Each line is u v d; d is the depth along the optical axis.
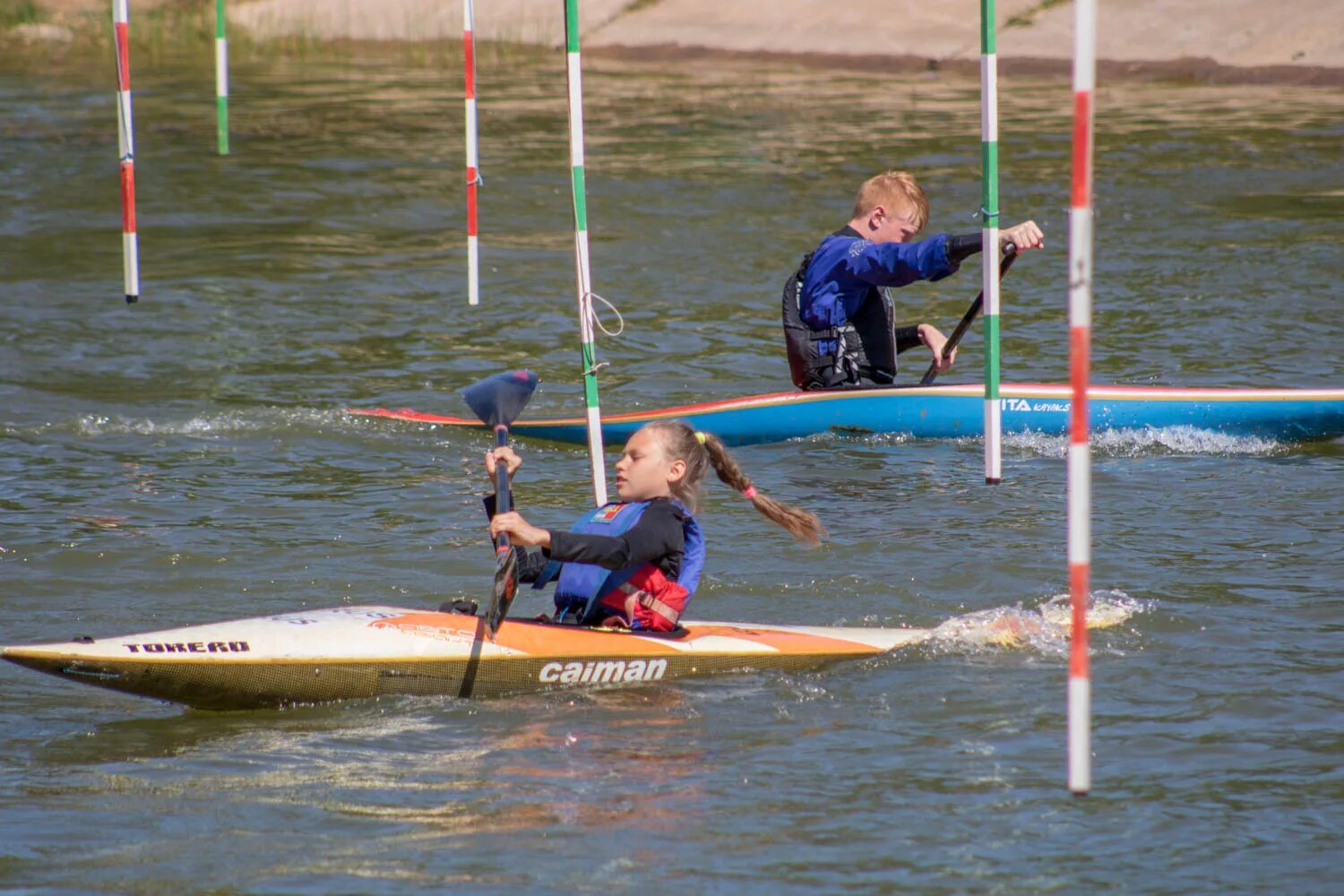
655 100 82.50
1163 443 30.55
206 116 77.88
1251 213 54.16
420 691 17.92
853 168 63.66
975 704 17.88
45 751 16.66
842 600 21.88
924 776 15.93
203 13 111.00
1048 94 82.25
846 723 17.34
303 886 13.67
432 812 15.11
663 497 18.84
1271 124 71.38
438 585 22.59
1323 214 53.59
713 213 56.41
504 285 46.53
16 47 102.50
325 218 56.12
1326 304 42.12
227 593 22.08
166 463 29.09
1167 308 42.25
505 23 106.12
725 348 39.34
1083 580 12.71
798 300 31.59
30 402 33.41
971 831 14.71
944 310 43.44
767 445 31.02
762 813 15.05
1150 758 16.31
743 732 17.08
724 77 91.25
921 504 26.44
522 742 16.80
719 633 19.42
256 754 16.50
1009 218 54.41
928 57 92.81
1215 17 88.19
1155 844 14.42
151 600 21.70
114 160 65.69
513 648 18.16
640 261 49.62
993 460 27.27
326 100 83.19
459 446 30.95
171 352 38.47
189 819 14.97
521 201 58.91
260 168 64.88
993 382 26.94
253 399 34.25
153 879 13.83
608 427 31.31
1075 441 12.62
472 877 13.80
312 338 40.25
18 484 27.44
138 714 17.70
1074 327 12.48
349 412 33.06
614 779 15.89
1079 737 12.83
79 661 16.56
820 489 27.58
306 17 110.12
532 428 31.59
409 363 37.91
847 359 31.28
